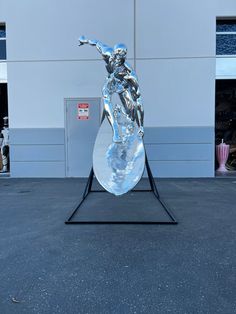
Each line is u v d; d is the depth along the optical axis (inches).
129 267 114.0
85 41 209.3
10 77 313.4
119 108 208.7
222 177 315.0
